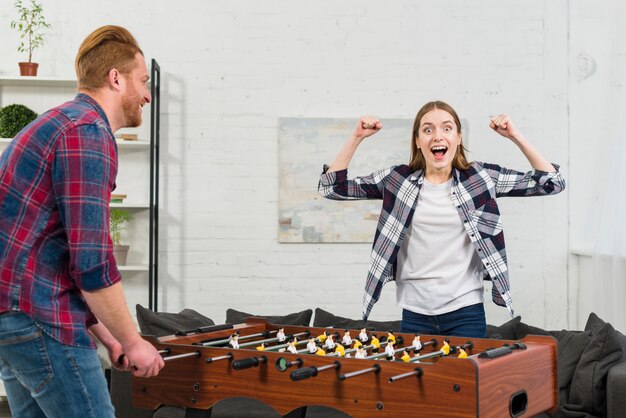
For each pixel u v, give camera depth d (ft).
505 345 8.94
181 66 18.35
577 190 18.53
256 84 18.44
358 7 18.54
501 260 10.51
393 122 18.40
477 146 18.66
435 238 10.57
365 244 18.51
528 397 8.31
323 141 18.37
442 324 10.46
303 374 7.57
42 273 6.85
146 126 18.24
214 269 18.40
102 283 6.83
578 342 12.39
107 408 7.16
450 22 18.62
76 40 18.21
